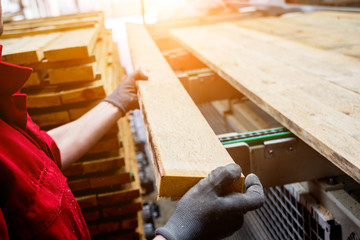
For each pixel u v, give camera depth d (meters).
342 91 1.38
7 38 2.32
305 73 1.64
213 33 3.01
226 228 0.80
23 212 0.89
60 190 1.03
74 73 1.79
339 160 0.93
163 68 1.81
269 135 1.23
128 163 2.17
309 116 1.17
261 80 1.59
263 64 1.86
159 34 3.62
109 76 2.41
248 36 2.73
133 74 1.69
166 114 1.17
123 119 2.84
